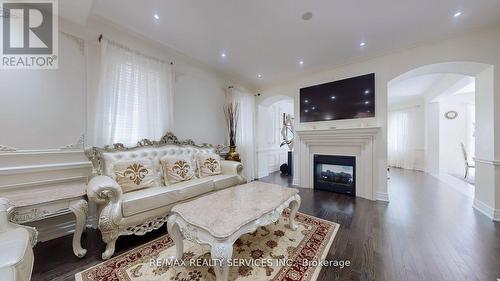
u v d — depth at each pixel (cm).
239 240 193
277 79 446
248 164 466
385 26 243
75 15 209
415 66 291
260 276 143
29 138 195
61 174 212
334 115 366
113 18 231
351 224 228
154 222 203
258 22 237
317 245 184
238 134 441
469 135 573
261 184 241
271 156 588
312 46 295
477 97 276
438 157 544
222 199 184
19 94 190
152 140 282
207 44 291
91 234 210
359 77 338
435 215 251
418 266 152
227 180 293
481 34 248
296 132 421
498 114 239
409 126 648
